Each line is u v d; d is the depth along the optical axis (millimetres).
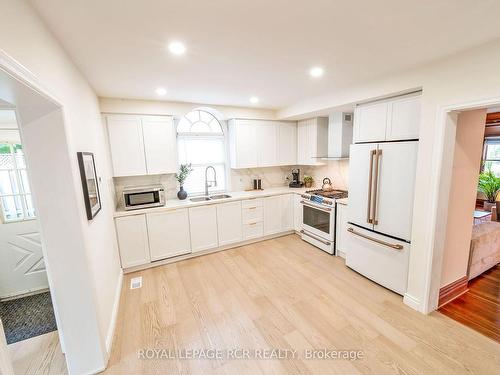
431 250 2213
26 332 2242
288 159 4637
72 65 1841
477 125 2416
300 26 1516
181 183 3934
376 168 2619
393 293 2643
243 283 2928
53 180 1539
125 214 3129
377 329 2133
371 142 2748
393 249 2555
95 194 2080
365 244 2900
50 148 1513
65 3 1193
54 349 2041
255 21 1446
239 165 4164
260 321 2271
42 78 1275
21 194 2744
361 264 2998
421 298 2326
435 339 2008
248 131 4172
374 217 2699
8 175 2674
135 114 3318
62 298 1657
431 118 2115
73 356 1737
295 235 4543
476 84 1822
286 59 2041
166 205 3490
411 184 2326
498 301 2520
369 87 2635
